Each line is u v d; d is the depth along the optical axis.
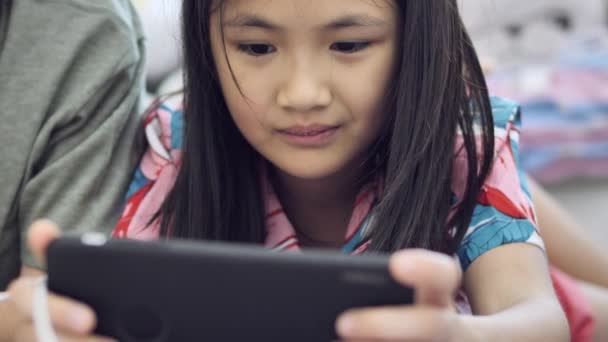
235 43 0.83
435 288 0.51
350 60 0.81
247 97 0.84
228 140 0.94
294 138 0.84
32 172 0.93
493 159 0.89
